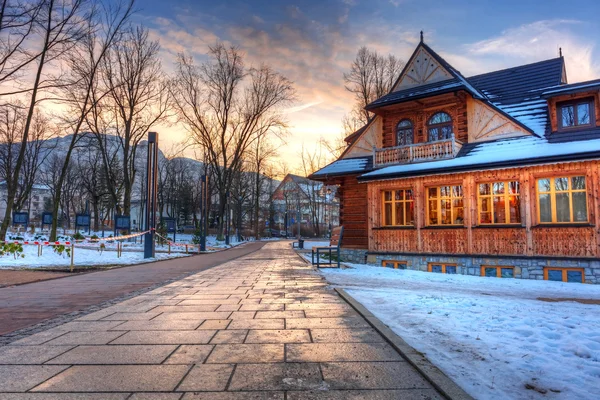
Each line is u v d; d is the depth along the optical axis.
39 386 3.23
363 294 8.21
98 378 3.42
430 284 11.25
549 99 15.75
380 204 18.23
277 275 11.92
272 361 3.88
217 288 9.04
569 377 3.58
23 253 16.69
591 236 13.16
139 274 12.31
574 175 13.71
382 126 20.66
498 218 15.22
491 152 15.98
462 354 4.20
